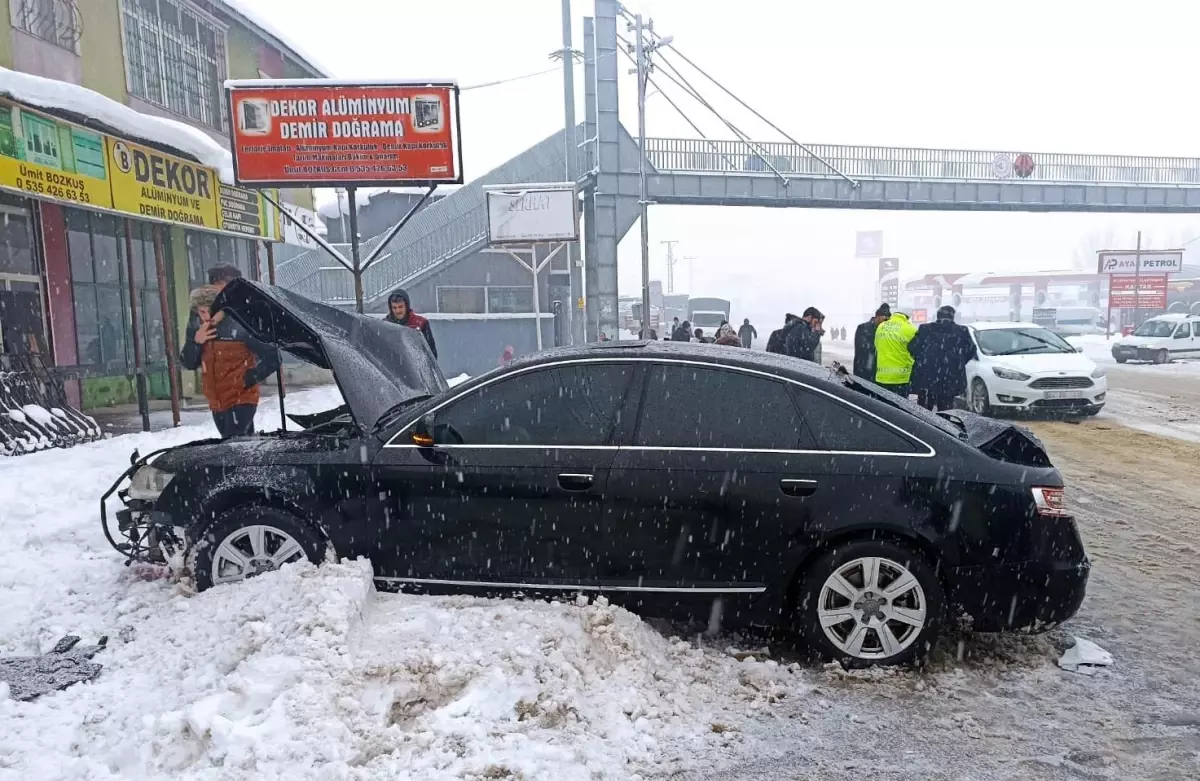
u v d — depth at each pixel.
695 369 4.20
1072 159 34.16
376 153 10.62
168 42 15.62
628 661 3.77
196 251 16.17
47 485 6.89
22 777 2.95
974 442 4.20
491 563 4.14
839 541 3.98
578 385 4.23
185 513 4.42
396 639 3.70
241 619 3.79
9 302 10.91
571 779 2.98
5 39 11.04
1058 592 3.92
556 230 24.31
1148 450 10.16
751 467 3.97
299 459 4.33
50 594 4.69
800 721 3.54
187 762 2.99
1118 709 3.67
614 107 28.58
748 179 30.72
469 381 4.34
